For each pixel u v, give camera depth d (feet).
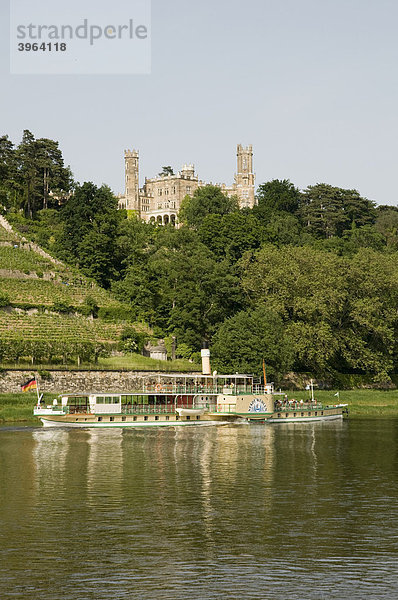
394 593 149.48
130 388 501.97
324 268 589.32
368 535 185.98
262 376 506.07
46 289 632.79
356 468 276.21
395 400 547.08
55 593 148.77
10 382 460.96
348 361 582.35
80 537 183.83
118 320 608.19
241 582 154.71
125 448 325.42
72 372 482.28
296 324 549.54
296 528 192.03
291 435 374.43
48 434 370.32
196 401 432.66
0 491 234.99
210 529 191.01
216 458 298.97
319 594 148.87
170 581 155.02
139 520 199.41
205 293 615.98
